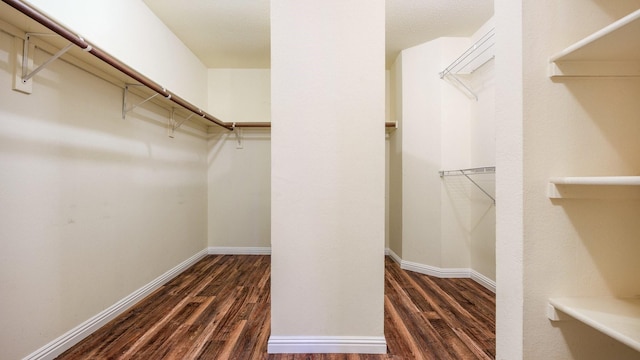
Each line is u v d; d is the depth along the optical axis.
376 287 1.42
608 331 0.55
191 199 2.97
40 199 1.33
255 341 1.52
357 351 1.41
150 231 2.23
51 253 1.38
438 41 2.60
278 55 1.41
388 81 3.38
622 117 0.69
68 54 1.46
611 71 0.67
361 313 1.42
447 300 2.07
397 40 2.66
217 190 3.41
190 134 2.96
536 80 0.68
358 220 1.42
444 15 2.25
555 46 0.68
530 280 0.68
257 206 3.42
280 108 1.41
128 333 1.60
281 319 1.42
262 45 2.84
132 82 1.92
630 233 0.69
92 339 1.54
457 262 2.60
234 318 1.78
